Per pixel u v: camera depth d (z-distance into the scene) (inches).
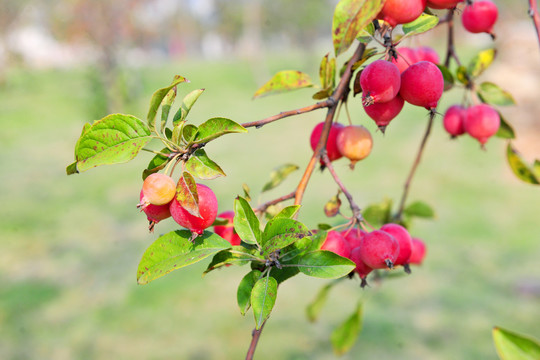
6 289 303.9
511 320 244.5
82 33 696.4
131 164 564.4
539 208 380.8
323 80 57.0
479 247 324.2
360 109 642.8
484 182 438.9
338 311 262.7
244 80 1127.0
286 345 236.5
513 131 77.1
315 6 1085.1
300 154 553.3
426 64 50.8
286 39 1446.9
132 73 823.1
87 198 460.4
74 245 361.1
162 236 46.8
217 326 253.0
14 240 374.0
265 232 45.1
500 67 570.3
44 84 1018.1
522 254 310.8
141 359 231.8
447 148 531.8
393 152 529.0
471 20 70.6
